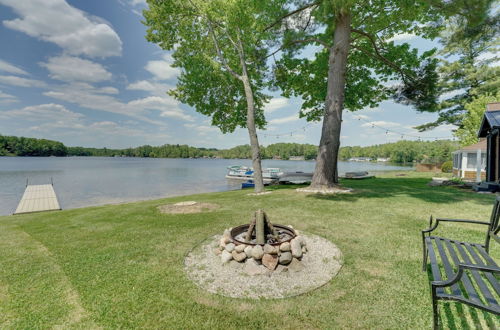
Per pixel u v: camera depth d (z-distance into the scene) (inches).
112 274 133.9
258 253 135.6
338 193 377.7
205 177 1405.0
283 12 432.1
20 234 221.0
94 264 147.1
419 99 508.7
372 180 671.1
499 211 121.6
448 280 79.6
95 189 908.0
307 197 357.4
